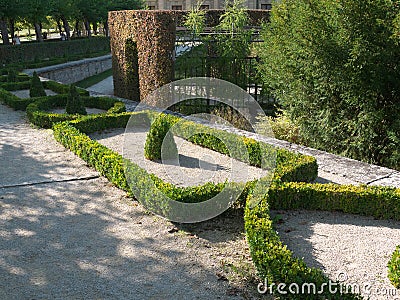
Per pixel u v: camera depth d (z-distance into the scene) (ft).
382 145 29.68
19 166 26.68
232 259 16.20
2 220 19.45
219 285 14.56
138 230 18.53
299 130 34.32
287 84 33.47
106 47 151.23
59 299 13.78
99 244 17.34
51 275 15.12
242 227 18.76
